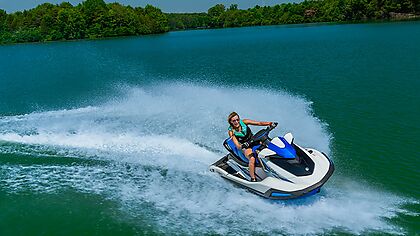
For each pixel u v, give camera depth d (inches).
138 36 3373.5
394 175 311.7
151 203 269.9
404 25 2228.1
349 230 234.5
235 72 936.3
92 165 336.2
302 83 721.6
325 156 278.7
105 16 3326.8
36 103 661.9
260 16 4697.3
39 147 381.4
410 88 614.9
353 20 3567.9
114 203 271.0
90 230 241.9
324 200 267.1
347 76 755.4
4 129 451.8
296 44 1608.0
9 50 2144.4
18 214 260.1
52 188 294.2
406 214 251.9
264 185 262.5
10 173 321.4
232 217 250.2
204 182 298.5
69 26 3127.5
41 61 1439.5
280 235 230.8
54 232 241.9
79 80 934.4
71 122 475.2
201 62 1216.8
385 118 466.9
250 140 287.3
